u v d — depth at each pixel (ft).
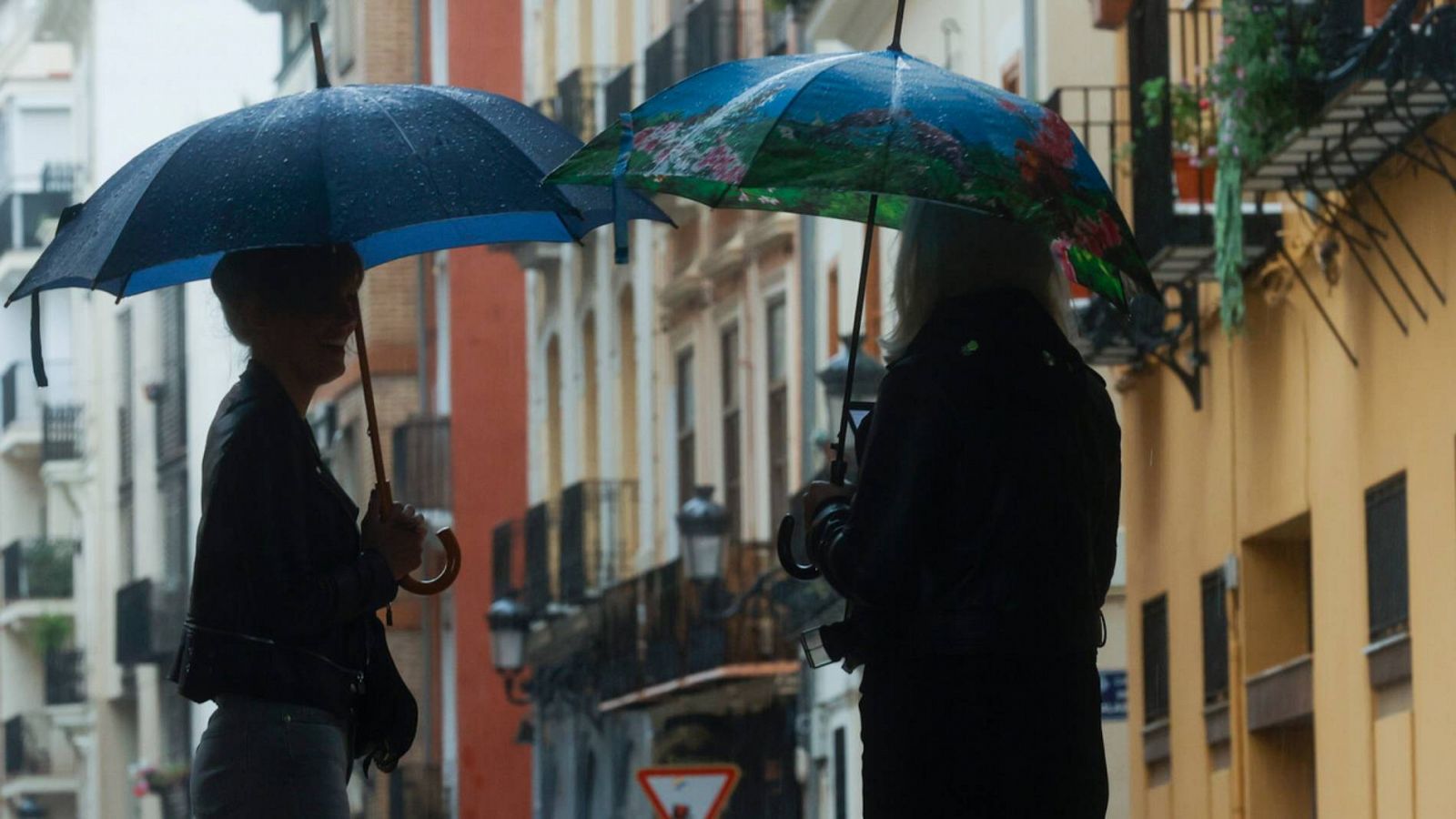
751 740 157.07
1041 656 25.79
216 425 28.12
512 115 30.17
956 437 25.66
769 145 25.91
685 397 172.04
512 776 220.23
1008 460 25.64
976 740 25.75
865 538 25.76
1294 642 80.38
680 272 170.50
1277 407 77.30
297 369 28.86
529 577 197.26
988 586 25.52
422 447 224.12
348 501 28.73
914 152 25.89
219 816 27.58
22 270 341.82
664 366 175.22
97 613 318.86
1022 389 25.86
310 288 28.78
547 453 209.97
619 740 179.22
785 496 150.61
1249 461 80.33
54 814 334.85
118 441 312.29
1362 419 69.05
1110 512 26.81
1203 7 83.46
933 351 25.96
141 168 29.45
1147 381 92.48
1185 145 78.69
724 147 26.09
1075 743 25.95
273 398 28.25
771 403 153.07
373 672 28.78
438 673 226.58
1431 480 63.41
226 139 29.27
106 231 28.78
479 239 33.94
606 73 191.31
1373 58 60.29
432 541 223.30
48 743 331.98
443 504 223.30
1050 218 25.95
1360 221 66.95
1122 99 91.91
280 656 27.58
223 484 27.66
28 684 335.26
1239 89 66.69
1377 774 68.28
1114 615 97.14
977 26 111.65
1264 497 78.84
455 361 224.12
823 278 141.90
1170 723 90.33
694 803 109.50
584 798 191.62
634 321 184.34
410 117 29.55
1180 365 86.84
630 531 185.47
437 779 224.33
